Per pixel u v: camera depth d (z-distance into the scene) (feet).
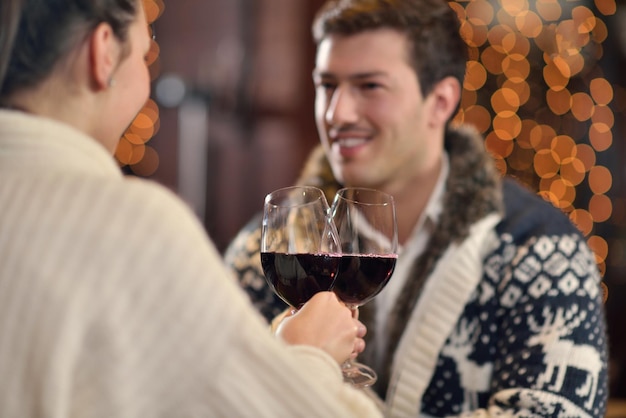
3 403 3.09
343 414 3.34
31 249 3.18
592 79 26.81
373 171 6.60
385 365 6.54
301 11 22.33
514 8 25.38
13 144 3.37
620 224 27.55
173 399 3.19
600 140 26.94
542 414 5.80
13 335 3.11
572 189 26.40
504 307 6.33
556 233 6.39
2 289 3.15
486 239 6.51
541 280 6.22
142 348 3.16
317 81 6.81
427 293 6.50
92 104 3.69
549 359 5.97
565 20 25.66
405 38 6.54
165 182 23.12
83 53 3.60
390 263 5.18
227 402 3.20
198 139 20.92
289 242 4.85
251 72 22.65
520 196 6.84
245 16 22.61
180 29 23.03
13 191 3.28
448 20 6.76
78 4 3.54
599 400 6.07
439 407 6.41
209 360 3.19
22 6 3.49
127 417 3.15
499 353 6.30
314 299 4.42
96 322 3.14
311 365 3.78
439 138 6.82
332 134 6.64
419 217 6.82
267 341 3.28
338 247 4.96
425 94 6.67
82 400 3.15
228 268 7.44
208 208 22.17
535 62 25.84
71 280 3.15
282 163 22.57
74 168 3.41
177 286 3.19
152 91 20.45
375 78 6.49
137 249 3.19
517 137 25.99
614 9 26.48
